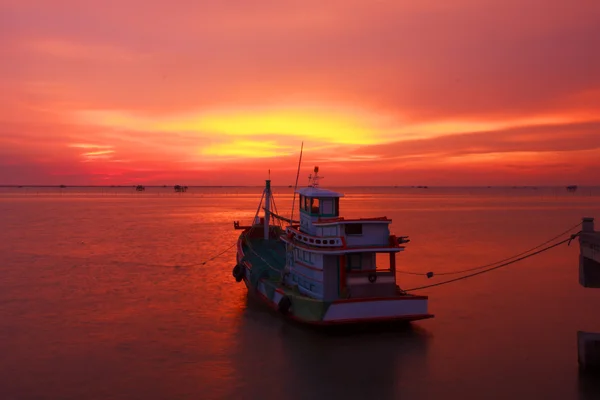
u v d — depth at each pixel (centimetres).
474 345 2192
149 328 2408
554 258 4425
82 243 5291
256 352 2109
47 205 13125
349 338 2297
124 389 1720
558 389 1738
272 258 3462
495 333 2348
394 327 2439
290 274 2862
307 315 2347
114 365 1934
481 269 3919
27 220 8181
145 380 1798
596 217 9369
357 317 2258
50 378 1803
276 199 18488
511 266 4050
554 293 3112
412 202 17700
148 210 11319
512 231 6781
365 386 1773
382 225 2448
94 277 3538
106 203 14600
